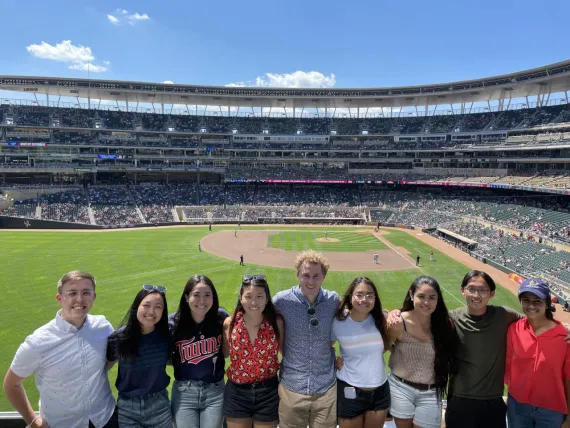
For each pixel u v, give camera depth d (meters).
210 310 6.57
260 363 6.12
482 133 85.81
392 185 97.62
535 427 6.03
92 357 5.93
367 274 43.00
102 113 95.12
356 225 84.81
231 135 99.62
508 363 6.28
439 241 65.75
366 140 99.81
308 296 6.45
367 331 6.37
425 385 6.45
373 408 6.41
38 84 87.75
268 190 97.50
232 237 66.56
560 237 49.38
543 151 72.56
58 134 89.00
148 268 43.09
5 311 28.48
